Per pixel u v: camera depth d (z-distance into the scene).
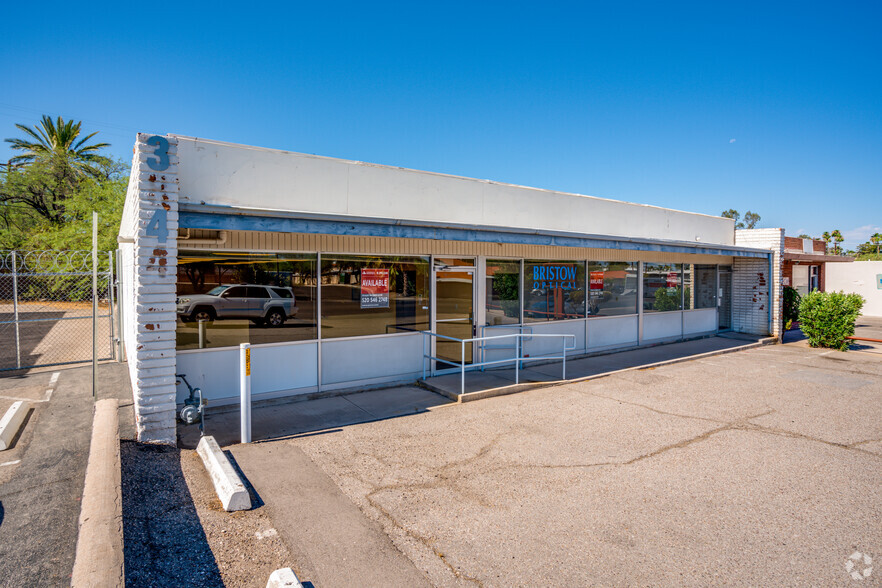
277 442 5.71
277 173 7.23
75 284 17.62
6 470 4.92
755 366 10.62
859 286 22.19
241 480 4.54
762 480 4.85
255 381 7.31
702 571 3.38
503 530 3.88
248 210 5.60
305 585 3.15
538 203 10.51
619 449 5.66
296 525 3.86
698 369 10.28
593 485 4.71
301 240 7.60
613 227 11.99
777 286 14.37
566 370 10.03
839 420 6.79
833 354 12.23
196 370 6.77
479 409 7.25
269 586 3.01
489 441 5.89
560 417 6.88
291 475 4.78
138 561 3.25
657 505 4.32
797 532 3.88
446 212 9.10
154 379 5.08
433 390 8.30
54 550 3.53
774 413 7.12
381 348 8.55
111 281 10.25
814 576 3.32
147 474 4.41
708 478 4.89
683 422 6.67
